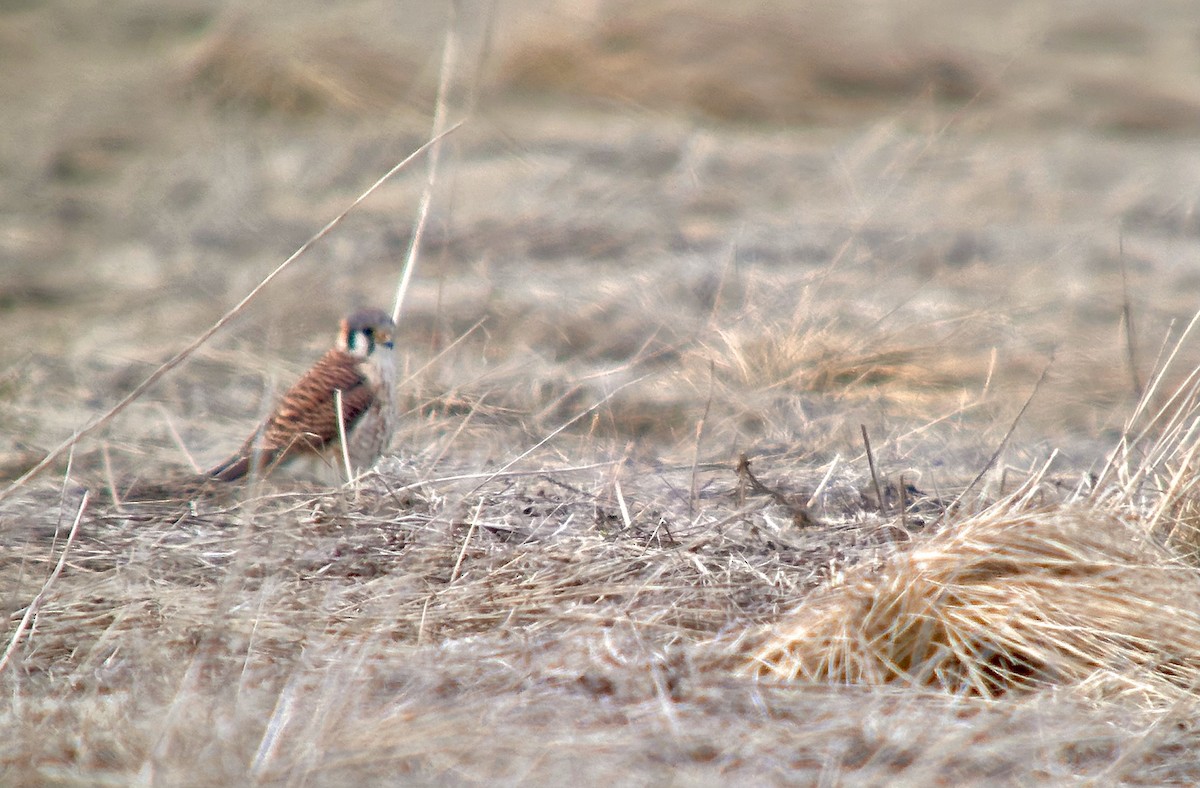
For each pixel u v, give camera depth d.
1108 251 31.17
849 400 21.16
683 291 27.34
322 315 26.33
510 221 32.69
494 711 10.30
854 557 13.79
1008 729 10.44
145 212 34.69
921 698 10.96
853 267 29.00
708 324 24.03
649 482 17.05
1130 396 21.83
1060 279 28.84
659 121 42.88
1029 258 30.31
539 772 9.52
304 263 29.88
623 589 12.97
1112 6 60.62
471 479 16.27
